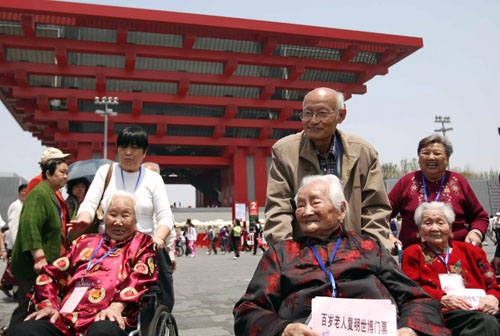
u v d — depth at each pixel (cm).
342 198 259
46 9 3609
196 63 4566
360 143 323
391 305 209
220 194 6156
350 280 240
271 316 226
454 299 296
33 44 3903
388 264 251
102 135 4422
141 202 342
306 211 253
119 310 263
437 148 394
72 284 283
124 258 294
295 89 4825
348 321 214
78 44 4022
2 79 4125
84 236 308
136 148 346
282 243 264
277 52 4669
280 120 4878
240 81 4562
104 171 350
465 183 406
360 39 4341
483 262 332
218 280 1047
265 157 5044
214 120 4697
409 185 416
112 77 4225
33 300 274
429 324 219
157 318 281
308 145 315
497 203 3797
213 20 4019
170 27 4041
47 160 400
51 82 4319
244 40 4353
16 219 621
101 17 3759
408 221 409
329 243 254
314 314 221
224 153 5072
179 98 4506
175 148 5259
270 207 315
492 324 274
